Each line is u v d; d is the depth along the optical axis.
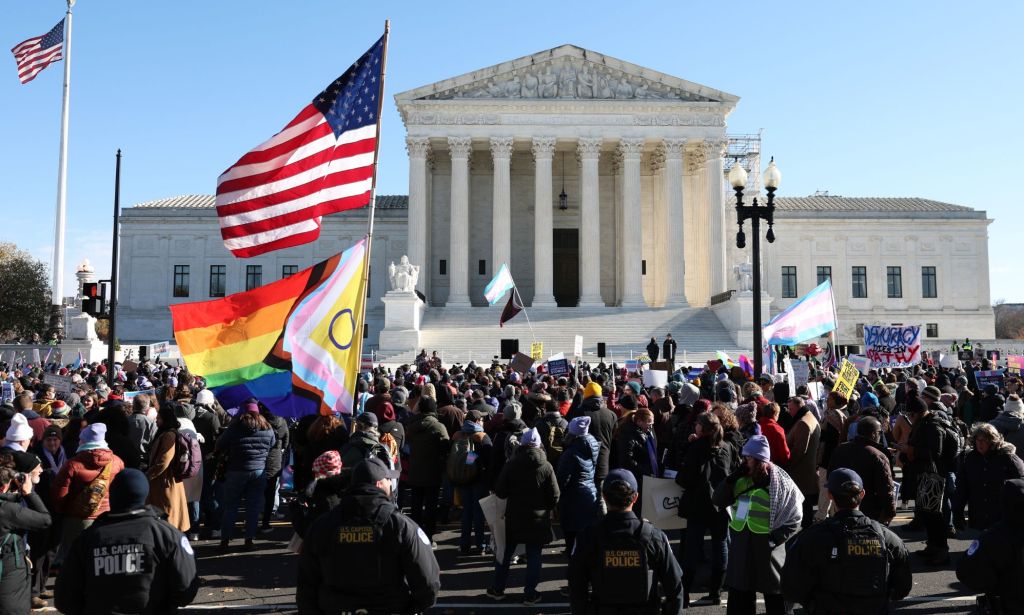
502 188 71.06
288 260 86.56
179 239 86.94
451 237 71.00
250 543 15.52
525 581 12.59
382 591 7.05
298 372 12.51
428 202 75.56
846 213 89.19
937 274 89.75
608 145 74.38
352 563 6.99
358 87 13.90
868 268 89.31
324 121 13.99
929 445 14.69
